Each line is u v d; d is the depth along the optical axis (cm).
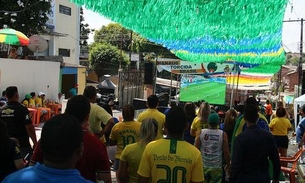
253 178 424
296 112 1609
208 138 517
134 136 527
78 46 3234
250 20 642
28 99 1608
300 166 618
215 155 515
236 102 1711
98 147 321
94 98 524
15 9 1836
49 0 2098
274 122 898
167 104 1798
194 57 1670
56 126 200
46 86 1859
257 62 1545
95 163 318
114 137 535
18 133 546
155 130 426
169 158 323
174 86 2716
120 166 427
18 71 1686
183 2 571
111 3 556
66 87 2530
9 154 349
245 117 440
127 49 5522
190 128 682
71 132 200
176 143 328
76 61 3225
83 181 199
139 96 2178
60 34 2739
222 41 1027
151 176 330
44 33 2497
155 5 575
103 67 4572
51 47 2816
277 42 969
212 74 1658
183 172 321
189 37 876
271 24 686
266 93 4553
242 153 426
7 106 548
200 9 593
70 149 199
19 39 1520
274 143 432
